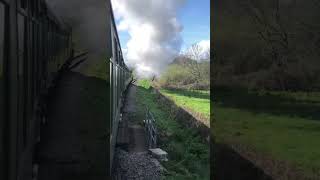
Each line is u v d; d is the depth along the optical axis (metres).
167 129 25.53
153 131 22.06
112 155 10.12
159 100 47.78
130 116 28.33
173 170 15.55
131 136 20.58
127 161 14.77
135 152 17.16
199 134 22.81
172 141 21.50
